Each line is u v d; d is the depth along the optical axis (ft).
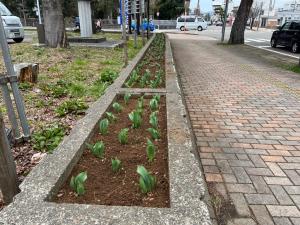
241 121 15.89
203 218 6.08
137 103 14.89
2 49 10.28
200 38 87.25
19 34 48.62
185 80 26.30
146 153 9.48
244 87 23.61
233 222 8.16
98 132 11.09
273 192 9.53
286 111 17.61
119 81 18.24
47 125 13.14
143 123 12.05
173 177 7.54
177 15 191.93
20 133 12.05
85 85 20.49
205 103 19.15
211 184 9.94
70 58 32.12
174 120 11.51
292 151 12.43
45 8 38.50
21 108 11.07
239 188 9.73
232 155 12.03
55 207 6.36
